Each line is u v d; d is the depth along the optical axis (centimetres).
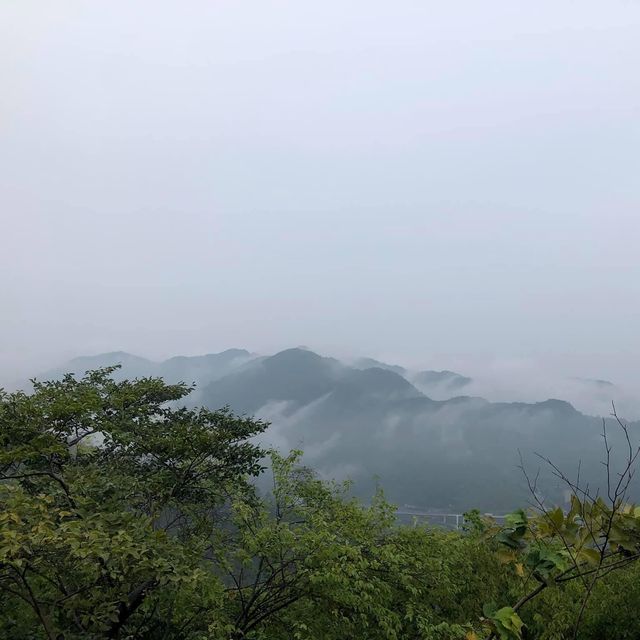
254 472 1250
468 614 1074
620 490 327
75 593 744
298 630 1009
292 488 1226
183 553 809
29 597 746
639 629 901
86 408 1064
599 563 330
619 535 327
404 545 1173
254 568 1130
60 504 928
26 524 672
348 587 1038
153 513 1073
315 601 1121
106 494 922
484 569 1106
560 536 337
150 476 1123
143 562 692
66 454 964
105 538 667
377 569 1147
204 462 1265
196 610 1073
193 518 1154
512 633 336
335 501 1216
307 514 1155
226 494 1230
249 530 1130
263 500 1205
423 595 1172
